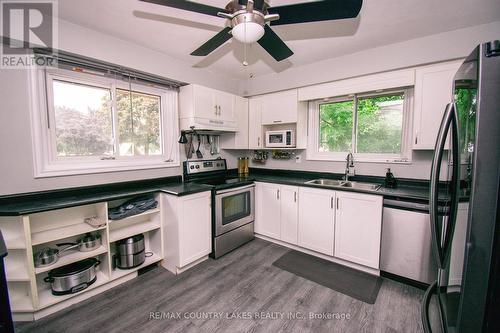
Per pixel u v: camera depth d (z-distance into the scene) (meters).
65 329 1.52
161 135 2.68
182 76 2.69
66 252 1.85
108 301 1.80
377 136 2.64
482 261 0.72
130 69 2.24
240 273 2.21
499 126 0.68
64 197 1.89
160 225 2.29
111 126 2.29
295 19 1.36
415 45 2.13
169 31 2.02
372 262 2.13
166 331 1.51
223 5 1.63
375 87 2.35
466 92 0.86
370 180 2.59
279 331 1.51
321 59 2.66
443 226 1.19
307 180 2.82
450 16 1.76
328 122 3.00
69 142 2.03
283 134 3.00
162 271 2.25
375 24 1.88
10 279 1.53
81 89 2.08
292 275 2.17
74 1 1.59
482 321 0.73
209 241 2.45
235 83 3.45
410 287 1.97
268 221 2.90
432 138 2.04
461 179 0.88
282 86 3.07
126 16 1.78
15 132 1.68
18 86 1.69
